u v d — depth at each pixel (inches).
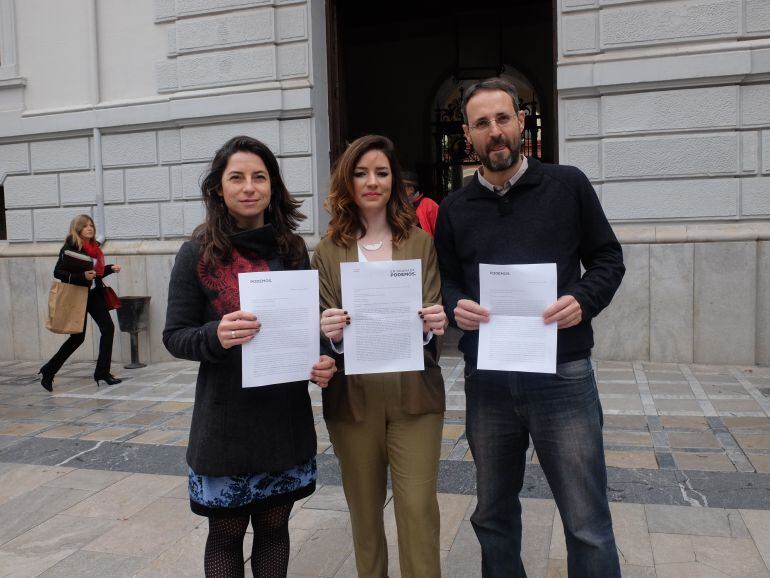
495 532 101.4
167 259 342.3
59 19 361.7
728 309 276.8
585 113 290.2
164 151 346.0
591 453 92.7
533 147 574.9
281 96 321.4
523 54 569.0
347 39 603.8
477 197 96.0
